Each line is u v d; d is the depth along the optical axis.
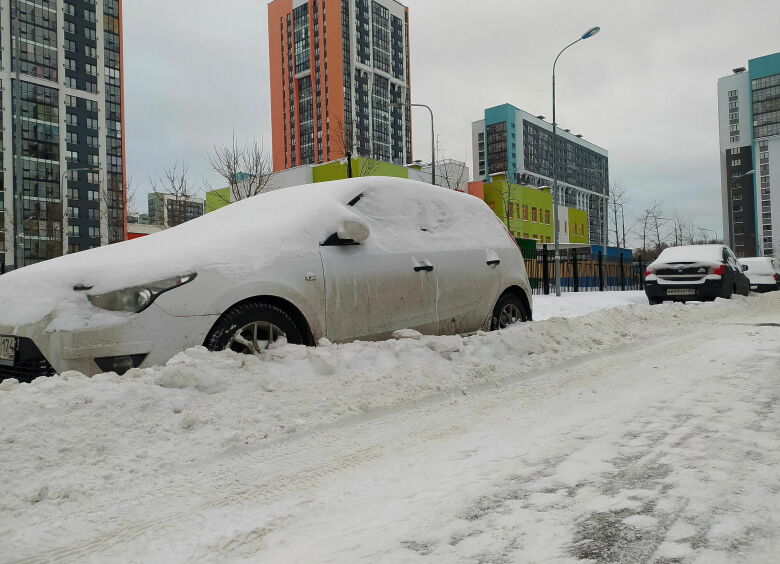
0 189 74.44
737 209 136.00
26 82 77.56
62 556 1.91
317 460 2.79
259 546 1.93
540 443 2.94
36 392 2.91
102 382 3.06
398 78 137.88
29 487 2.32
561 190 145.62
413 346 4.46
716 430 2.99
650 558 1.66
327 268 4.23
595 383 4.48
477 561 1.70
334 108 124.38
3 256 71.81
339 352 3.96
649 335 7.21
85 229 83.00
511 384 4.52
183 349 3.44
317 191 4.85
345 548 1.85
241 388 3.35
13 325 3.46
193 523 2.13
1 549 1.93
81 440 2.66
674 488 2.20
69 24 82.31
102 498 2.32
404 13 140.38
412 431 3.26
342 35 123.88
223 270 3.66
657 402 3.72
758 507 1.99
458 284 5.34
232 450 2.85
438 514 2.08
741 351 5.70
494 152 135.75
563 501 2.13
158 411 2.98
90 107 84.69
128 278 3.43
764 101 131.12
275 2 136.50
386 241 4.82
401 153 138.25
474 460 2.71
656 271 12.88
